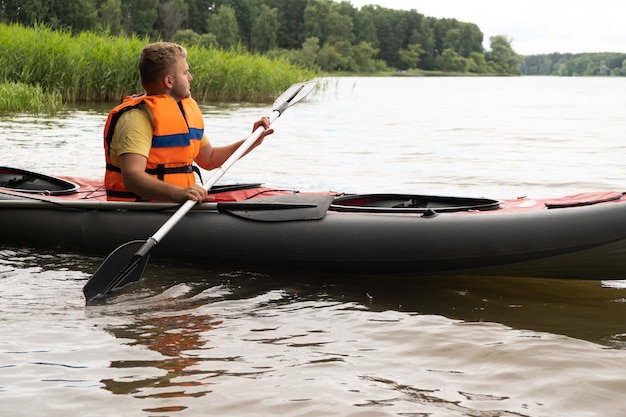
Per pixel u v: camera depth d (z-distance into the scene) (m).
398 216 3.25
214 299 2.93
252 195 3.65
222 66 15.02
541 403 1.97
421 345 2.41
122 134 3.27
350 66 90.62
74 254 3.56
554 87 39.16
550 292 3.10
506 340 2.45
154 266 3.39
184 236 3.39
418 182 5.66
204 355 2.31
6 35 13.30
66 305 2.81
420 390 2.06
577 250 3.04
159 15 71.38
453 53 111.88
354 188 5.35
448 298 3.00
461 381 2.12
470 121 11.91
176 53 3.41
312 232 3.26
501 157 7.18
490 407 1.95
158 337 2.47
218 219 3.39
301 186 5.40
